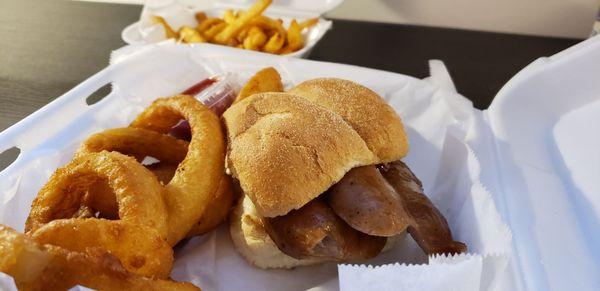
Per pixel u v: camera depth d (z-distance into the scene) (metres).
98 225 0.15
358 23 0.38
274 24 0.34
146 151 0.22
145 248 0.16
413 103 0.24
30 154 0.21
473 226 0.18
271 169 0.17
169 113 0.22
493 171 0.20
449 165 0.22
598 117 0.22
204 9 0.38
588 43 0.23
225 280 0.19
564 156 0.21
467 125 0.22
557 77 0.23
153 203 0.17
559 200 0.19
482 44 0.35
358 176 0.18
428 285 0.15
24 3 0.41
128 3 0.42
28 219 0.18
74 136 0.23
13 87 0.30
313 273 0.19
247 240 0.19
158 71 0.26
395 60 0.33
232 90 0.25
